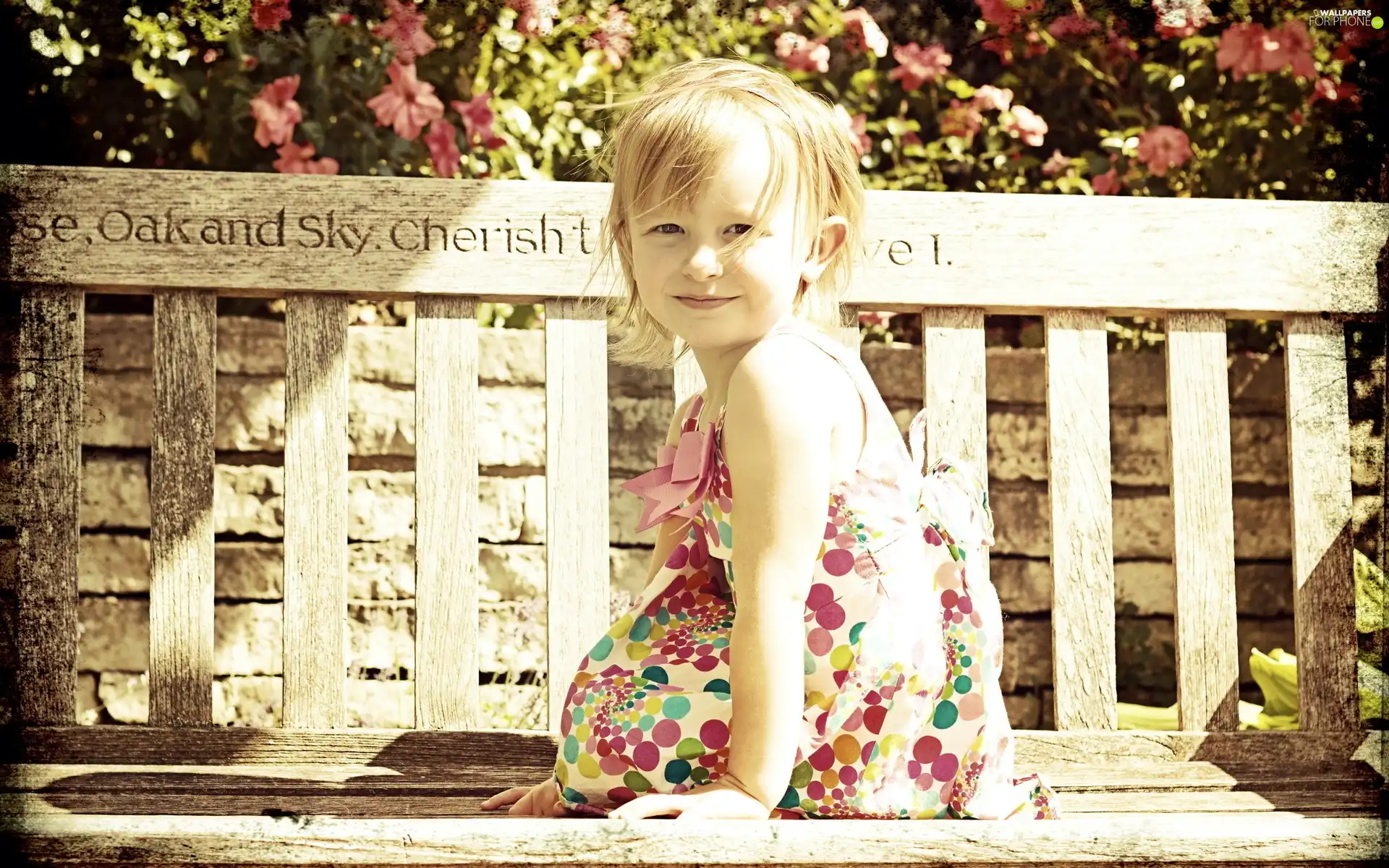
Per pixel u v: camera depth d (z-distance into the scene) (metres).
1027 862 1.00
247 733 1.60
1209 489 1.73
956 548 1.32
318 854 0.97
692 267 1.20
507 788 1.51
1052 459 1.72
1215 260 1.75
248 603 2.42
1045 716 2.57
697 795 1.10
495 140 2.50
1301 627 1.71
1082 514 1.71
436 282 1.67
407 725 2.41
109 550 2.40
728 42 2.60
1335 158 2.12
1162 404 2.65
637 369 2.53
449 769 1.61
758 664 1.14
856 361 1.31
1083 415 1.73
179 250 1.63
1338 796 1.54
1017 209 1.74
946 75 2.81
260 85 2.54
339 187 1.67
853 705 1.22
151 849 0.97
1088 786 1.57
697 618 1.33
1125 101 2.85
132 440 2.42
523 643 2.45
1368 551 1.96
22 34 2.24
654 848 0.98
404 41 2.38
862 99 2.77
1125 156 2.75
